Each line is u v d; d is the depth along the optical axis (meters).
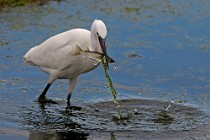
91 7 20.61
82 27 18.53
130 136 11.61
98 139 11.41
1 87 14.09
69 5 20.67
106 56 12.11
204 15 20.19
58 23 18.83
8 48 16.61
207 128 12.12
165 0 21.86
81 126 12.08
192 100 13.78
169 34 18.39
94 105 13.38
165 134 11.76
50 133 11.67
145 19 19.67
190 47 17.31
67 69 13.16
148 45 17.39
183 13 20.36
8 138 11.27
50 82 13.49
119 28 18.73
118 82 14.76
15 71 15.12
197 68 15.81
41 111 12.89
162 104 13.48
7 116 12.45
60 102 13.51
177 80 14.99
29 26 18.42
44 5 20.50
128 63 15.98
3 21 18.77
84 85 14.55
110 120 12.50
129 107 13.27
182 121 12.53
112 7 20.75
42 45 13.42
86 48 12.84
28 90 14.06
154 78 15.09
